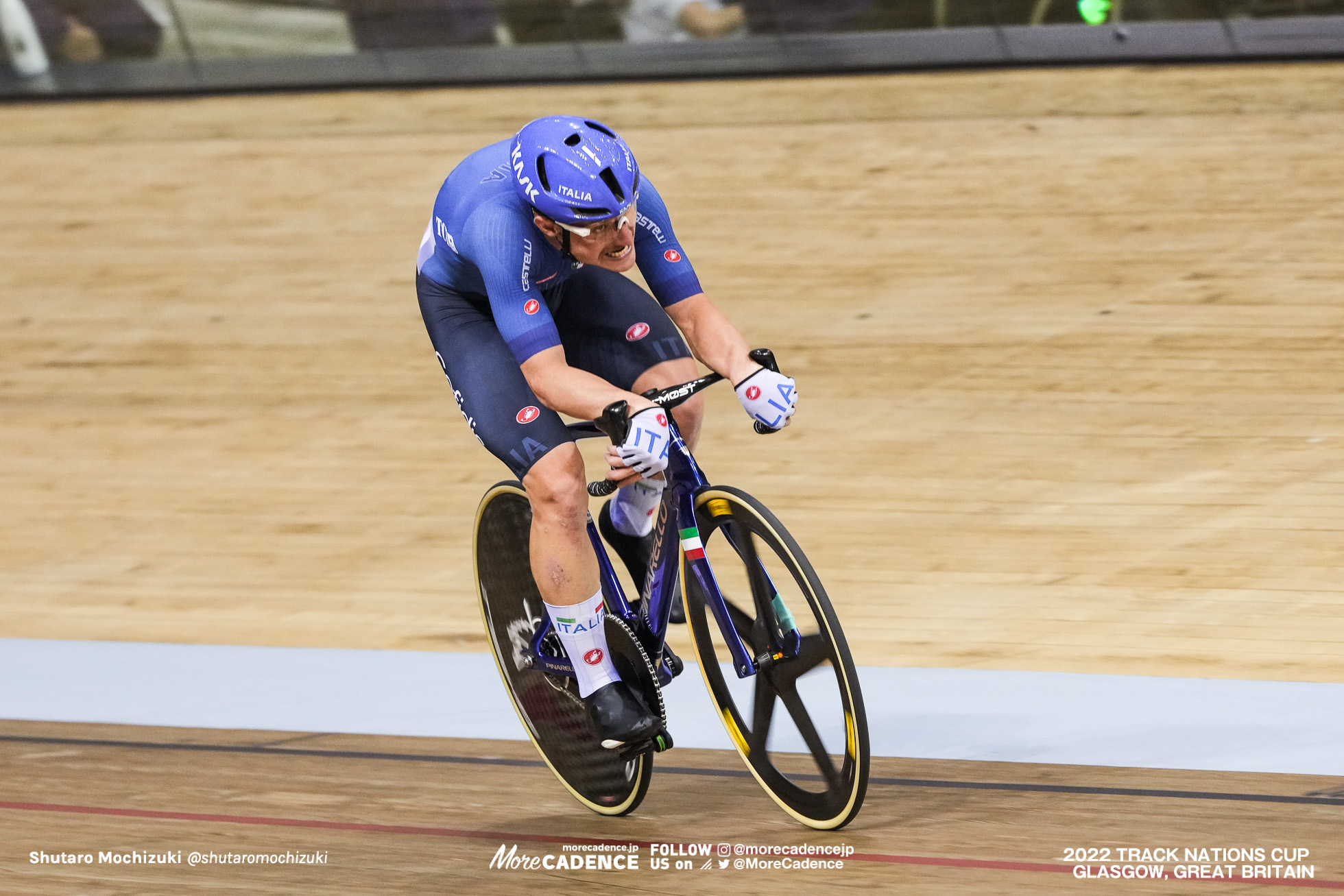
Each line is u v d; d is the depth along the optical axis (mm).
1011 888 6547
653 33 30281
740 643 7414
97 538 15227
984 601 11578
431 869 7441
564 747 8477
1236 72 25156
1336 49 25141
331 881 7363
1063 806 7594
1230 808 7414
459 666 11258
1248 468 13484
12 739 10266
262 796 8758
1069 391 15820
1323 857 6695
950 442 14938
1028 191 21797
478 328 8055
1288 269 18062
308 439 17312
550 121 7305
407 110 30141
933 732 9039
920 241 20734
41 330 22219
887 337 17969
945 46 27797
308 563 14023
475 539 9039
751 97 27766
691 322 7711
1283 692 9320
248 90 32875
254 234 24859
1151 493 13234
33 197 27953
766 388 7238
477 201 7680
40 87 34188
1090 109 24531
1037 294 18547
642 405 6977
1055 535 12656
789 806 7676
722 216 22734
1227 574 11555
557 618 7652
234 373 19781
